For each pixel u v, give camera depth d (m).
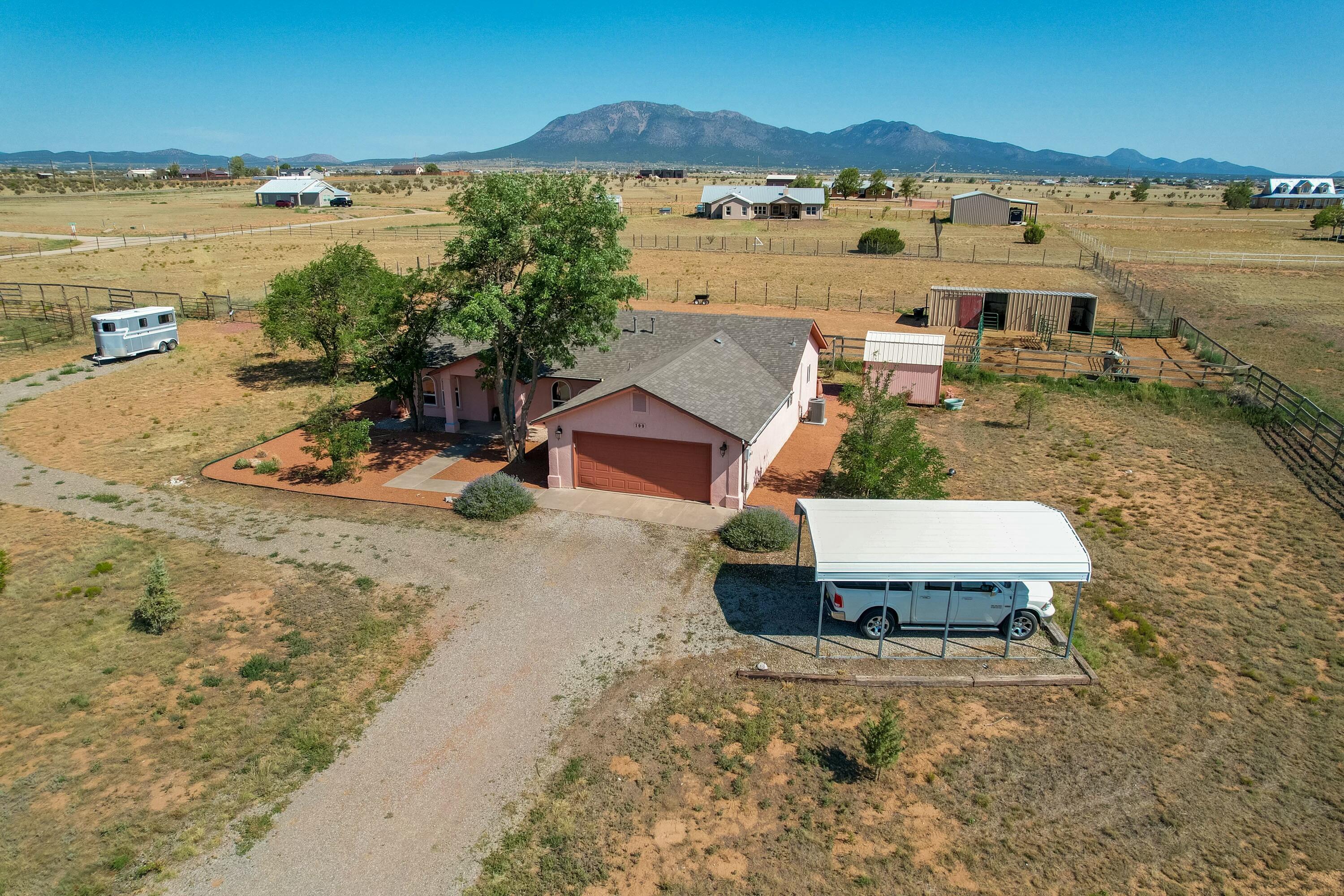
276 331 37.41
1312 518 23.64
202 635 17.97
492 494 24.17
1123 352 44.06
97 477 27.73
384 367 31.08
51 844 12.26
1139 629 17.95
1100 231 105.75
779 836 12.55
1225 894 11.45
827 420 34.56
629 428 25.17
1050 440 30.94
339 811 13.02
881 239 83.12
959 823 12.75
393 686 16.19
